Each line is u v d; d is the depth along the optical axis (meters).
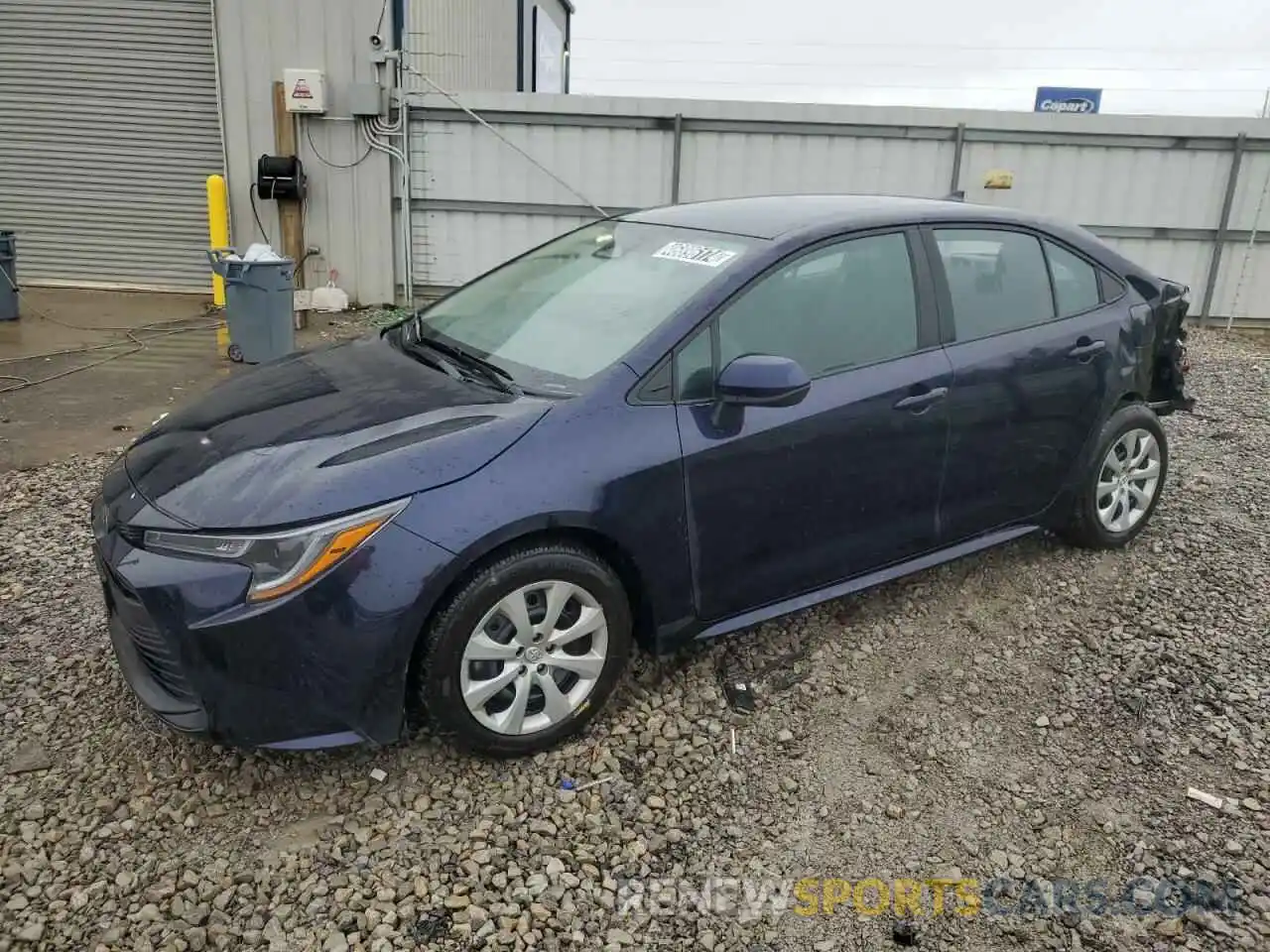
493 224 11.33
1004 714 3.59
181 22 10.94
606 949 2.59
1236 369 9.10
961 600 4.35
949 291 4.07
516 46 19.19
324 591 2.83
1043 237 4.48
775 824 3.04
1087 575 4.58
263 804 3.05
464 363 3.68
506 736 3.17
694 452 3.33
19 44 11.08
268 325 8.17
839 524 3.75
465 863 2.83
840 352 3.74
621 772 3.23
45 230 11.66
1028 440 4.24
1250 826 3.04
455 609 2.98
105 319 10.23
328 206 11.13
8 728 3.34
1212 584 4.50
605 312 3.67
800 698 3.64
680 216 4.23
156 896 2.69
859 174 11.34
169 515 2.99
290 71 10.55
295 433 3.21
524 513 3.01
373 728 2.96
